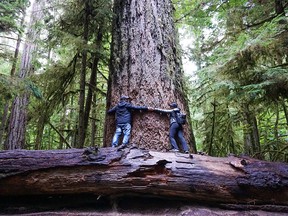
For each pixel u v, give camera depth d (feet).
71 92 24.84
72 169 10.24
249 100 21.74
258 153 28.19
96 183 10.05
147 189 10.03
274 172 10.05
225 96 22.82
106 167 10.15
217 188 9.86
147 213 10.01
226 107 28.27
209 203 10.24
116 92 15.62
